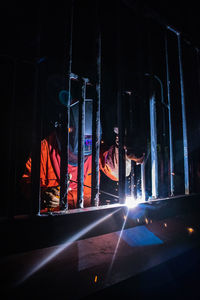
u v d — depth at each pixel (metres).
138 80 2.18
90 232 1.53
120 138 1.90
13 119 1.31
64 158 1.54
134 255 1.26
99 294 0.88
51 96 2.61
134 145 1.91
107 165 2.88
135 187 2.09
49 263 1.10
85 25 2.51
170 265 1.23
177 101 3.67
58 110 2.83
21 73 2.12
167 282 1.19
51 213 1.41
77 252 1.25
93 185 1.76
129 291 0.99
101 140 3.18
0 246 1.15
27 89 2.30
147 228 1.82
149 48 2.42
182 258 1.31
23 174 2.54
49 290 0.86
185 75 3.05
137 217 1.87
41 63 1.42
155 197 2.33
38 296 0.82
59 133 2.97
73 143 3.06
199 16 3.13
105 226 1.62
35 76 1.42
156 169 2.35
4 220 1.20
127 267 1.10
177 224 2.02
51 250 1.27
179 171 3.75
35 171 1.35
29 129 2.47
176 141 3.73
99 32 1.88
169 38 3.45
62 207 1.52
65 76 1.59
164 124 2.89
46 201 2.15
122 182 1.88
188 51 3.16
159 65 3.34
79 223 1.48
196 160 3.06
